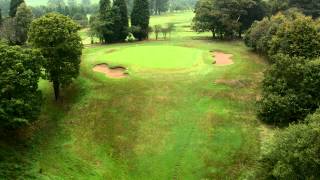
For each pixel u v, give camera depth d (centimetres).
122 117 4862
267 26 7562
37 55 4500
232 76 6100
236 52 7731
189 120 4816
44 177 3666
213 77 6019
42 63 4562
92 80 5869
